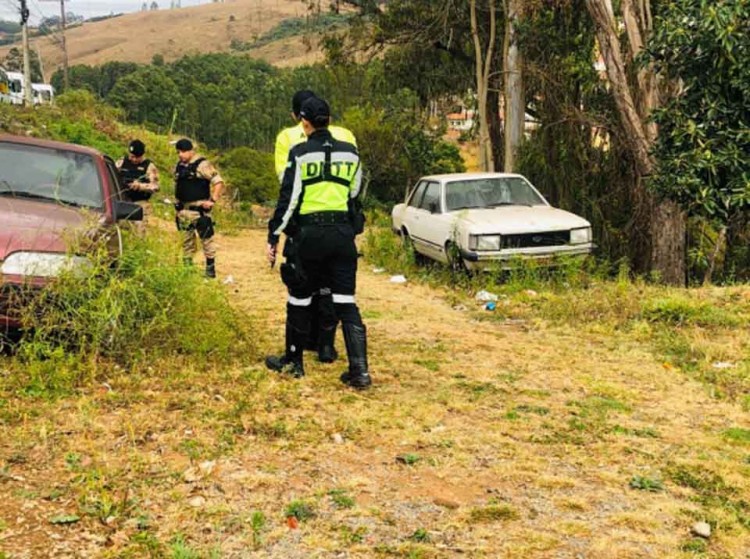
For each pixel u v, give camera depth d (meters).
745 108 11.90
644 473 4.78
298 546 3.66
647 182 13.34
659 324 9.18
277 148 7.09
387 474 4.55
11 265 5.83
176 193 10.70
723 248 18.55
